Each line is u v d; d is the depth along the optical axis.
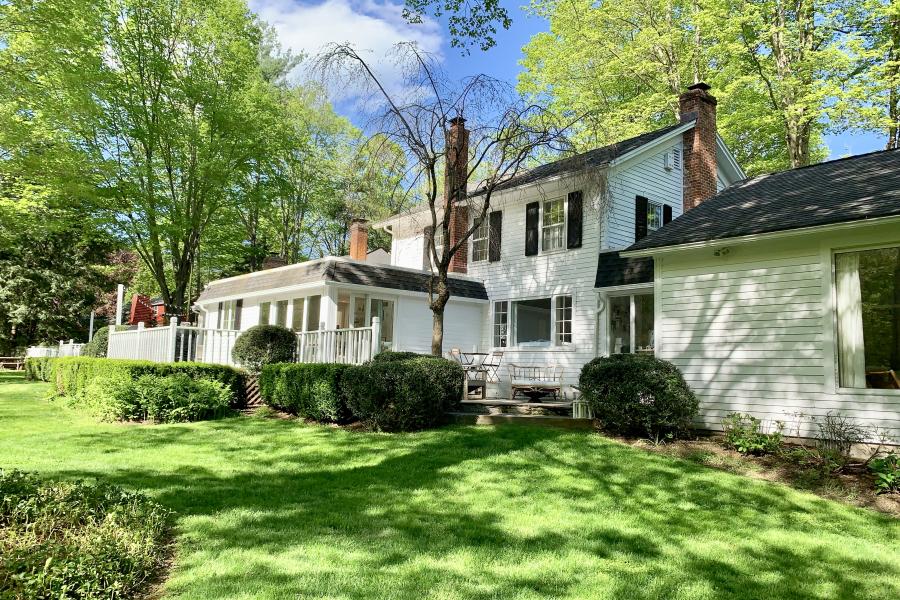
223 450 8.62
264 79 29.78
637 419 9.09
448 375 10.73
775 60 21.30
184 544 4.77
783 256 9.16
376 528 5.36
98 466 7.34
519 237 17.12
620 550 5.05
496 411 12.02
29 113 17.19
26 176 16.88
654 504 6.34
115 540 4.08
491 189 12.78
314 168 30.53
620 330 14.37
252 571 4.26
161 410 11.24
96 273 32.81
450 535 5.25
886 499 6.59
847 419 8.26
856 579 4.64
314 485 6.80
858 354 8.29
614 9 24.03
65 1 14.84
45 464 7.33
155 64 19.77
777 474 7.55
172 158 21.00
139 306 22.64
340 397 10.86
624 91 26.53
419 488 6.75
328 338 13.64
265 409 12.62
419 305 16.72
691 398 9.16
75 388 14.54
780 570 4.77
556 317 15.85
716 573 4.66
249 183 23.12
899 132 20.62
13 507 4.50
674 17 23.81
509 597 4.04
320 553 4.68
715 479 7.23
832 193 9.52
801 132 20.53
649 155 16.30
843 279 8.55
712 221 10.41
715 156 16.08
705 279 10.09
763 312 9.30
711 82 22.66
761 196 10.98
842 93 17.62
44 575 3.43
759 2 20.92
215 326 22.12
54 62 15.72
